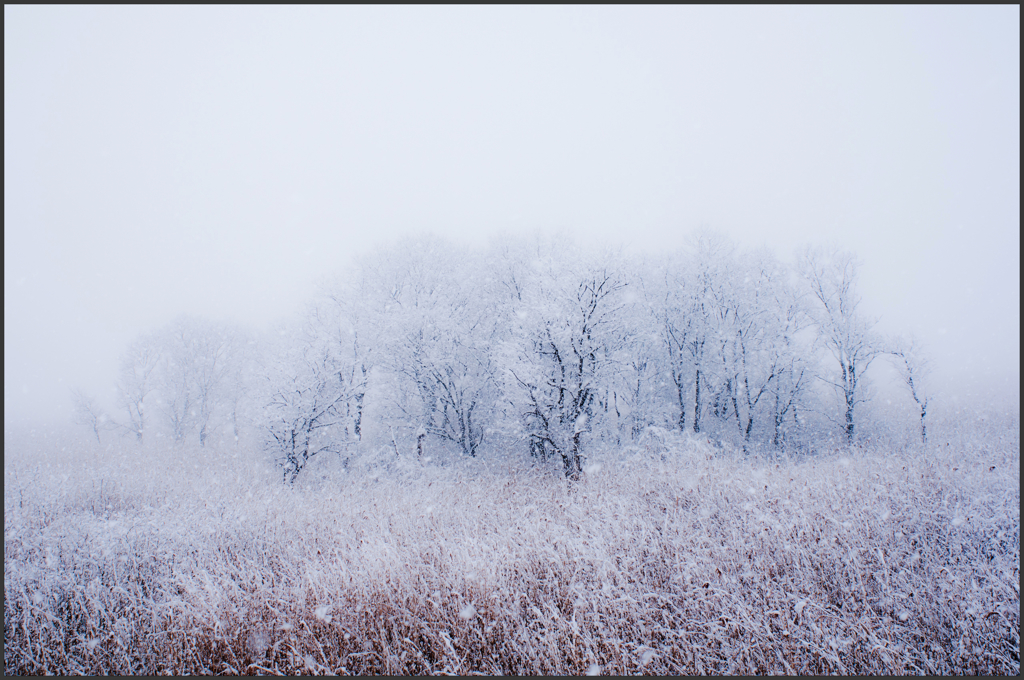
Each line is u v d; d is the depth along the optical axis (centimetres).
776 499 659
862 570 480
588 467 980
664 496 742
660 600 450
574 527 643
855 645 390
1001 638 391
